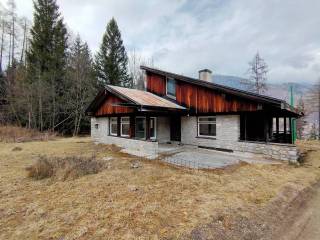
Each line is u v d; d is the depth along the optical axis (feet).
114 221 12.90
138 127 45.34
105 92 46.93
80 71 87.92
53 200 16.28
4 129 66.49
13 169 26.08
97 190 17.87
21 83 78.38
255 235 12.37
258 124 42.16
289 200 17.49
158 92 49.78
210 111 38.42
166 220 13.03
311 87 110.93
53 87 79.71
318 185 22.02
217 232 12.13
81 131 91.71
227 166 26.45
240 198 16.78
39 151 39.83
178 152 35.99
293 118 47.03
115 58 107.86
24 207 15.23
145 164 27.58
